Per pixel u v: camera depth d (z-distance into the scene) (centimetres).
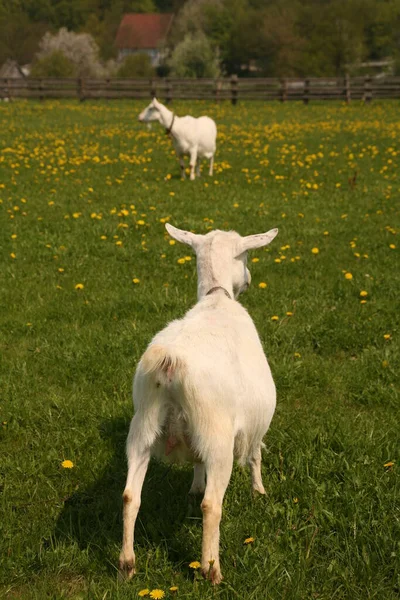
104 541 391
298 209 1233
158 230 1062
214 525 325
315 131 2453
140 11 12669
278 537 383
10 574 361
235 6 9500
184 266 891
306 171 1638
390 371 607
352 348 673
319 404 569
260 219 1147
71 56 8388
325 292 805
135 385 343
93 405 547
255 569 356
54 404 551
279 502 421
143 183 1465
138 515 417
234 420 342
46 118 2942
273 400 380
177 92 3838
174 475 461
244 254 460
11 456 483
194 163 1561
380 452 473
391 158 1833
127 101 3806
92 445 495
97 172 1617
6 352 650
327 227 1104
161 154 1919
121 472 463
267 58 9169
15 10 11569
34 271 873
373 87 3712
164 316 728
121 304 758
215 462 326
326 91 3741
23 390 571
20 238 1005
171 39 9800
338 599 346
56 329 699
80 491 441
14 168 1652
